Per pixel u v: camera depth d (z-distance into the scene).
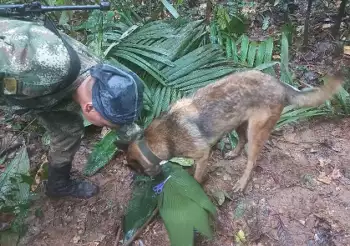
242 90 1.57
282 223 1.58
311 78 2.23
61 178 1.63
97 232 1.61
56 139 1.50
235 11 2.68
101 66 1.20
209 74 2.09
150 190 1.64
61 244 1.57
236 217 1.62
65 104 1.33
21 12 1.17
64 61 1.11
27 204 1.60
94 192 1.71
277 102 1.60
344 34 2.51
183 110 1.54
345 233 1.55
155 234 1.57
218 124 1.57
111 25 2.37
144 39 2.25
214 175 1.79
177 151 1.55
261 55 2.23
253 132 1.63
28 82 1.09
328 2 2.80
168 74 2.08
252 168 1.71
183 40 2.23
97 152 1.84
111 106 1.18
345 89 2.10
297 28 2.62
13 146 1.96
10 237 1.55
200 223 1.42
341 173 1.77
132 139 1.42
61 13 2.07
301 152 1.88
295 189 1.72
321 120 2.02
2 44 1.08
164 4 2.45
